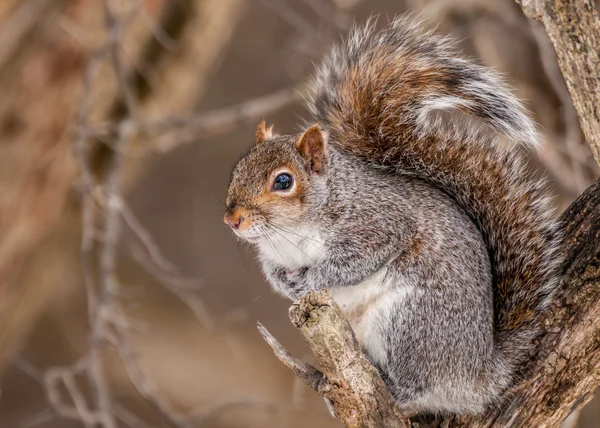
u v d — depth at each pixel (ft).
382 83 27.48
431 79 26.94
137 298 65.98
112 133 43.29
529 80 41.78
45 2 41.70
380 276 26.27
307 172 27.14
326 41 43.80
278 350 23.04
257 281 67.56
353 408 21.89
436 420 24.79
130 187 55.62
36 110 42.73
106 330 36.78
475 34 42.63
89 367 35.91
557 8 21.70
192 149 72.59
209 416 36.19
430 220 25.91
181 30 46.29
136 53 45.06
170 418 35.88
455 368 24.57
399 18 28.22
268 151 27.40
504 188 26.02
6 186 43.21
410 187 26.68
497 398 23.72
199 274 68.23
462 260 25.25
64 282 62.75
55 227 45.65
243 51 70.85
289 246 27.37
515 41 41.98
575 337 22.74
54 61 42.45
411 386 25.11
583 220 23.72
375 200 26.63
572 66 21.88
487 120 26.13
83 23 42.45
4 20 41.57
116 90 44.65
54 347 62.18
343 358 21.45
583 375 22.67
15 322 46.75
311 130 27.07
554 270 23.75
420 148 26.89
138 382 36.01
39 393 59.82
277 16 69.21
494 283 25.22
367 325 26.07
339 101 28.45
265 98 42.11
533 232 24.90
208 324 38.09
